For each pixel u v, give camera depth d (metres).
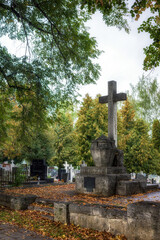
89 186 10.84
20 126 12.62
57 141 32.66
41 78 11.46
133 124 34.06
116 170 11.40
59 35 11.93
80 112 29.83
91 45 12.71
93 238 5.70
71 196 10.13
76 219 6.79
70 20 11.90
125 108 34.69
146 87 29.64
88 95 30.12
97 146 11.51
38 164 21.69
